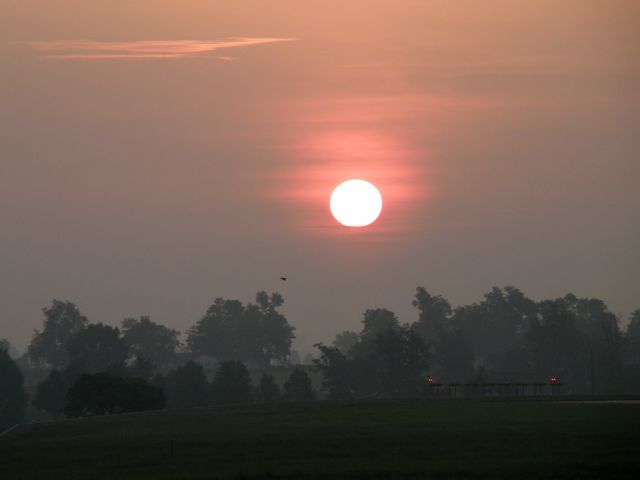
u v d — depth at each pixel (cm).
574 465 14662
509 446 17200
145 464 16588
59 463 17312
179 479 14575
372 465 15300
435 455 16300
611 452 16062
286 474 14575
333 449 17625
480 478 13675
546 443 17475
